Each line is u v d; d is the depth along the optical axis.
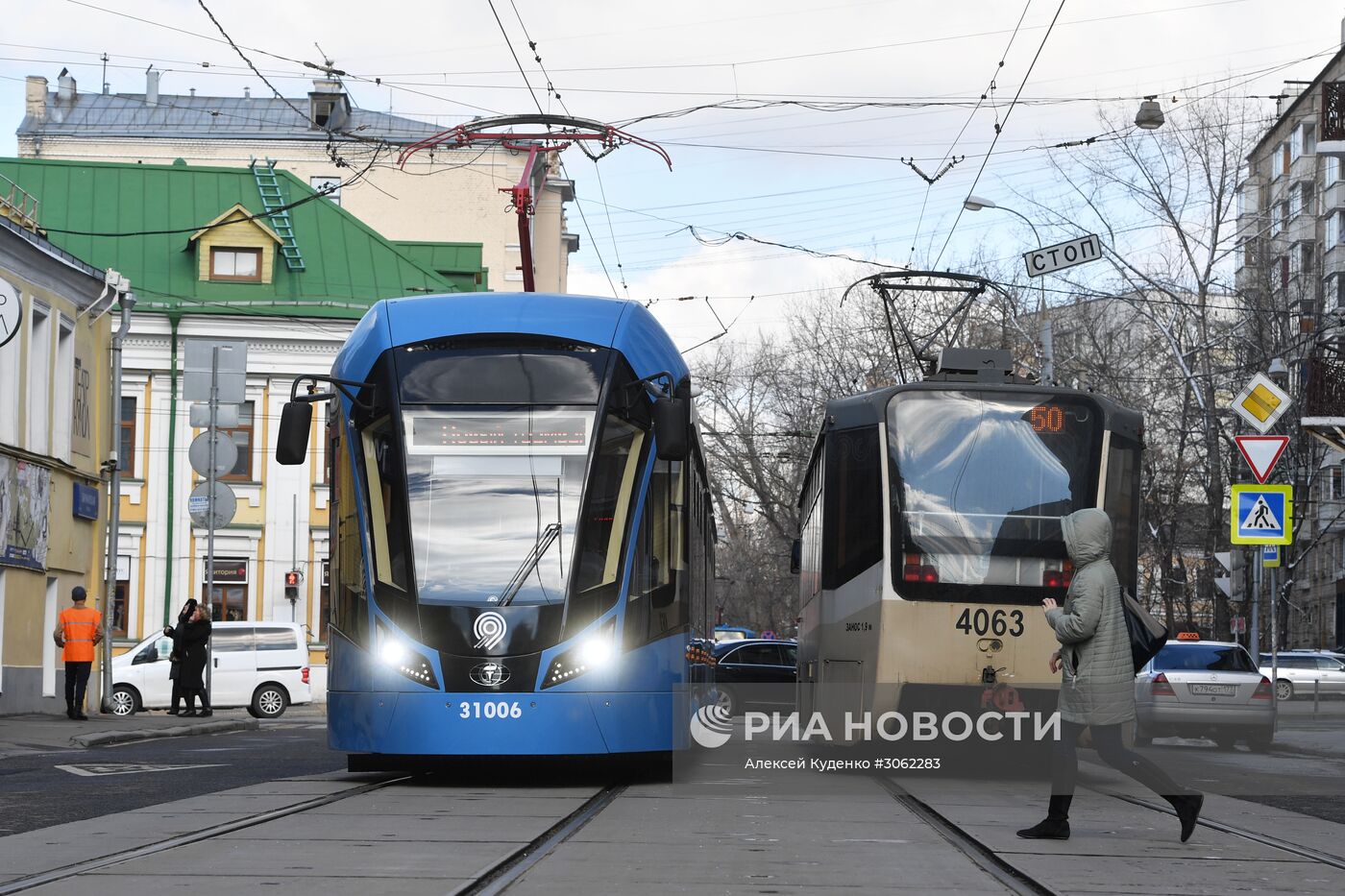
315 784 13.30
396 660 12.61
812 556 18.73
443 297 13.93
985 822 10.77
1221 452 41.47
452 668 12.53
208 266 47.22
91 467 31.81
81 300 31.08
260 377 45.34
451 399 13.20
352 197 63.81
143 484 44.72
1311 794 14.62
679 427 12.98
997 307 47.72
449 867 7.93
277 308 45.28
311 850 8.62
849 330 56.97
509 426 13.15
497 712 12.47
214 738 23.25
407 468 13.05
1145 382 45.22
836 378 57.06
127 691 33.66
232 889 7.19
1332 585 63.47
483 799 11.90
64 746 19.88
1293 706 44.38
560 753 12.50
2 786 13.49
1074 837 9.88
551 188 65.62
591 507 13.00
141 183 49.31
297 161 63.78
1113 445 15.65
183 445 44.84
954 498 15.48
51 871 7.79
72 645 25.89
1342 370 29.66
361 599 12.91
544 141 26.47
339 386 13.48
